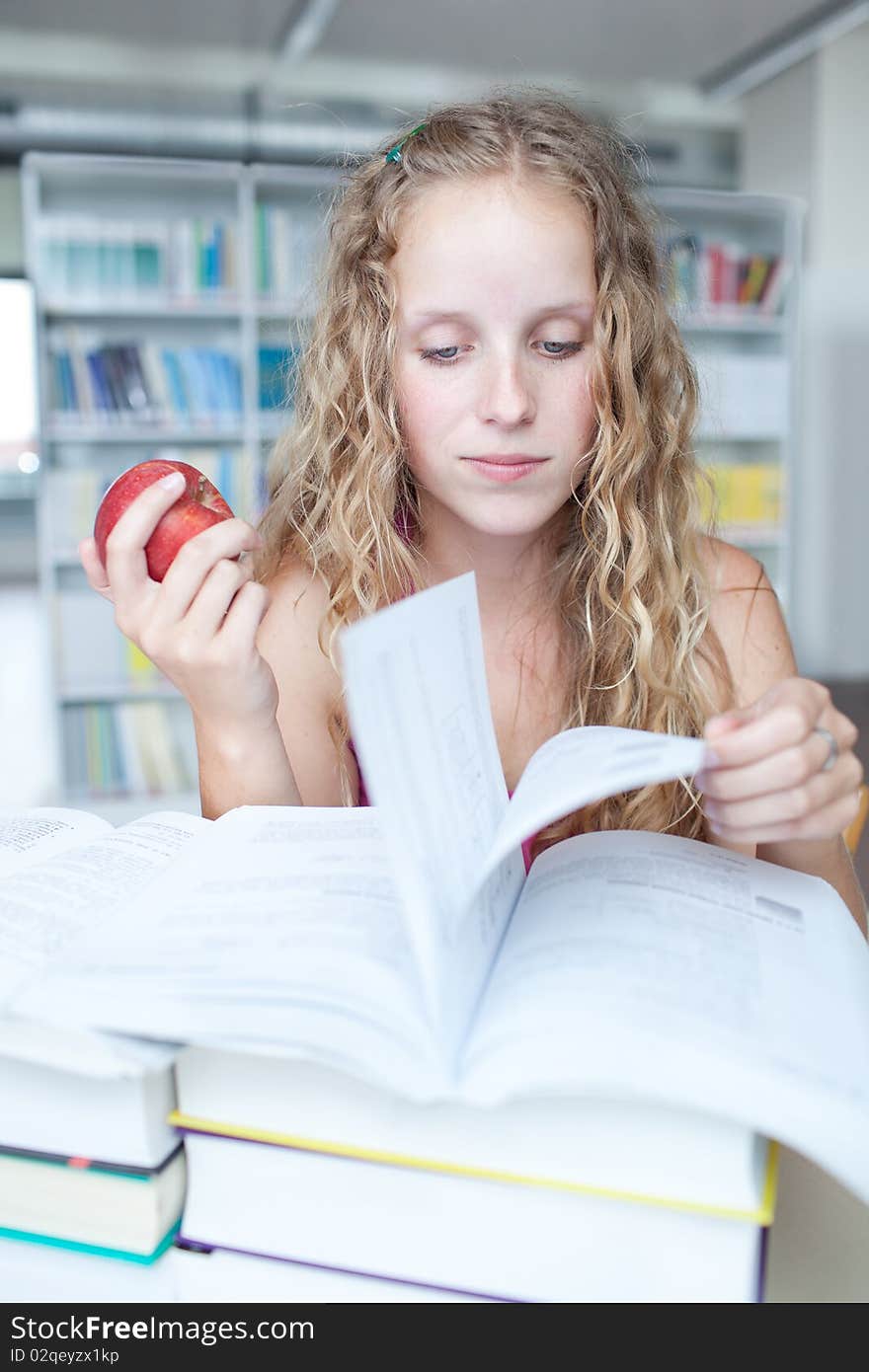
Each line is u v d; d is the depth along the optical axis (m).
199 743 0.82
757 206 4.77
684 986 0.45
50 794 4.14
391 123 7.93
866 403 6.04
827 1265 0.49
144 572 0.76
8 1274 0.47
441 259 0.76
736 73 6.67
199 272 4.11
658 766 0.47
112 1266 0.47
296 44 6.61
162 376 4.05
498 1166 0.43
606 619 0.99
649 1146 0.42
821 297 5.93
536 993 0.44
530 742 1.04
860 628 6.21
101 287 4.04
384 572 0.96
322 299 1.00
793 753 0.54
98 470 4.24
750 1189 0.41
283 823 0.65
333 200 1.02
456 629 0.57
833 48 6.10
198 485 0.80
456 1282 0.45
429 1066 0.42
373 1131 0.44
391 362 0.84
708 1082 0.40
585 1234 0.43
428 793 0.49
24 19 6.42
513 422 0.77
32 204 3.93
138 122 7.98
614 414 0.88
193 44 6.89
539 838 0.94
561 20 6.28
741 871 0.60
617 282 0.85
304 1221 0.46
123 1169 0.46
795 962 0.50
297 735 1.03
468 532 0.96
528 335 0.77
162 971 0.47
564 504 0.98
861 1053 0.44
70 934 0.53
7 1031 0.46
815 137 6.20
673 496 1.01
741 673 1.06
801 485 6.05
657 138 8.16
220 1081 0.46
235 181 4.18
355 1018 0.43
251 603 0.75
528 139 0.78
